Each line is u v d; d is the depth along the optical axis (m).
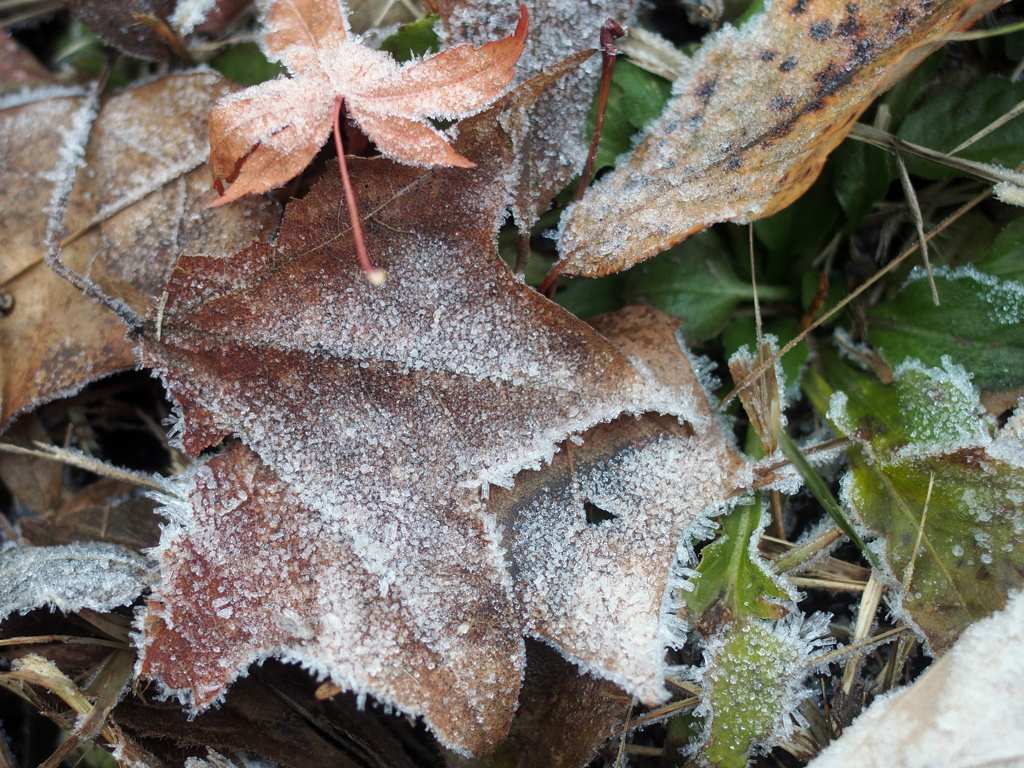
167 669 0.32
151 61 0.35
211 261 0.32
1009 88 0.35
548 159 0.33
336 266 0.32
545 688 0.33
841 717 0.34
